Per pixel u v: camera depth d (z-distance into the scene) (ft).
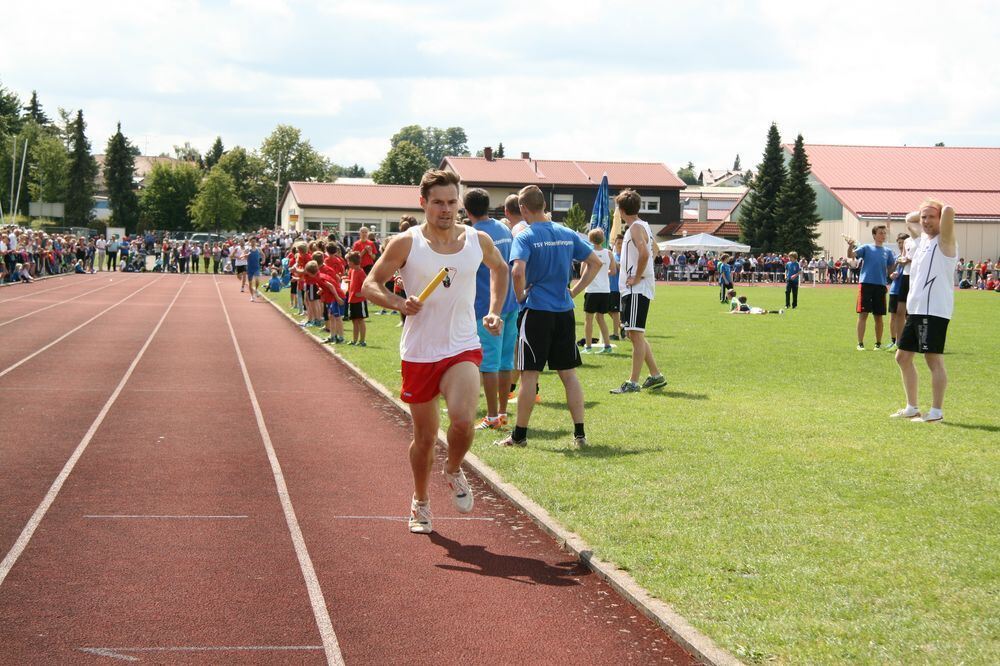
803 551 17.63
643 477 23.36
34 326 66.08
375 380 41.24
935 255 31.19
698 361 50.21
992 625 14.10
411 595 16.19
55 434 29.09
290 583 16.69
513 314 31.01
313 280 60.70
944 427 30.37
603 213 63.52
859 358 51.98
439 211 18.58
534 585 16.70
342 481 24.18
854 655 13.05
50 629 14.42
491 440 28.14
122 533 19.31
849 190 232.94
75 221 342.23
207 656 13.62
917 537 18.51
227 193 338.75
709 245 199.82
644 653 13.92
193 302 98.12
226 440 29.01
